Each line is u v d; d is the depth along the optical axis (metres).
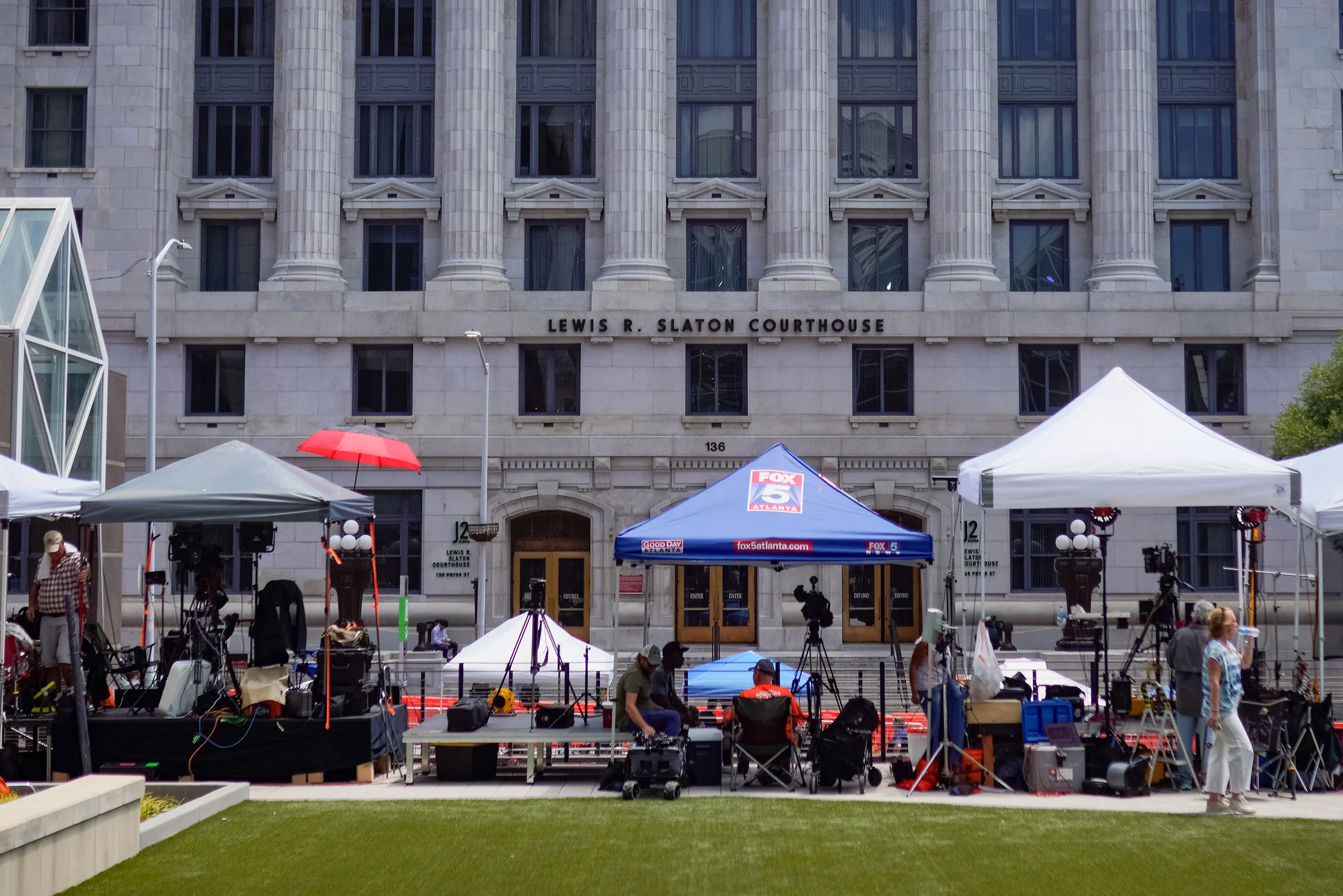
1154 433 17.12
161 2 44.00
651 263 43.69
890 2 45.19
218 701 17.89
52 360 25.77
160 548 40.66
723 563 19.31
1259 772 16.06
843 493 18.25
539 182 44.34
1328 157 43.56
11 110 43.62
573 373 43.88
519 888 11.15
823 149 44.16
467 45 44.00
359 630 18.89
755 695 16.25
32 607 20.58
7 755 16.77
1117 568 42.53
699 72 44.91
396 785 17.03
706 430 43.28
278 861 12.16
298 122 43.94
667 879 11.40
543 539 43.88
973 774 16.39
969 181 43.72
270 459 18.09
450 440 43.03
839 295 43.25
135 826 12.52
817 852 12.42
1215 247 44.69
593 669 21.50
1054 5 45.16
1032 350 43.75
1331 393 37.94
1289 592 42.16
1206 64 44.84
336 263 44.16
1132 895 10.85
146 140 43.59
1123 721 17.55
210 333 43.19
